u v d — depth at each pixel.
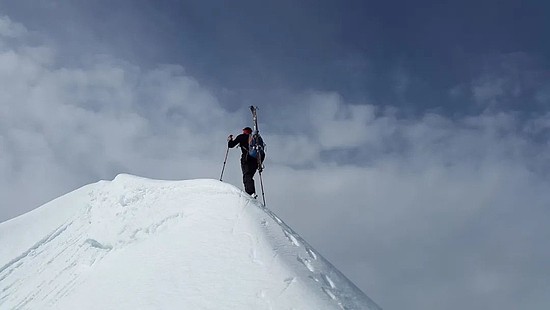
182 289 9.48
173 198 14.71
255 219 12.05
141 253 11.96
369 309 10.24
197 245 11.12
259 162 14.95
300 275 10.09
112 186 18.67
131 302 9.48
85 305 10.30
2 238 21.72
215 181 14.55
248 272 9.81
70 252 16.58
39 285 15.24
